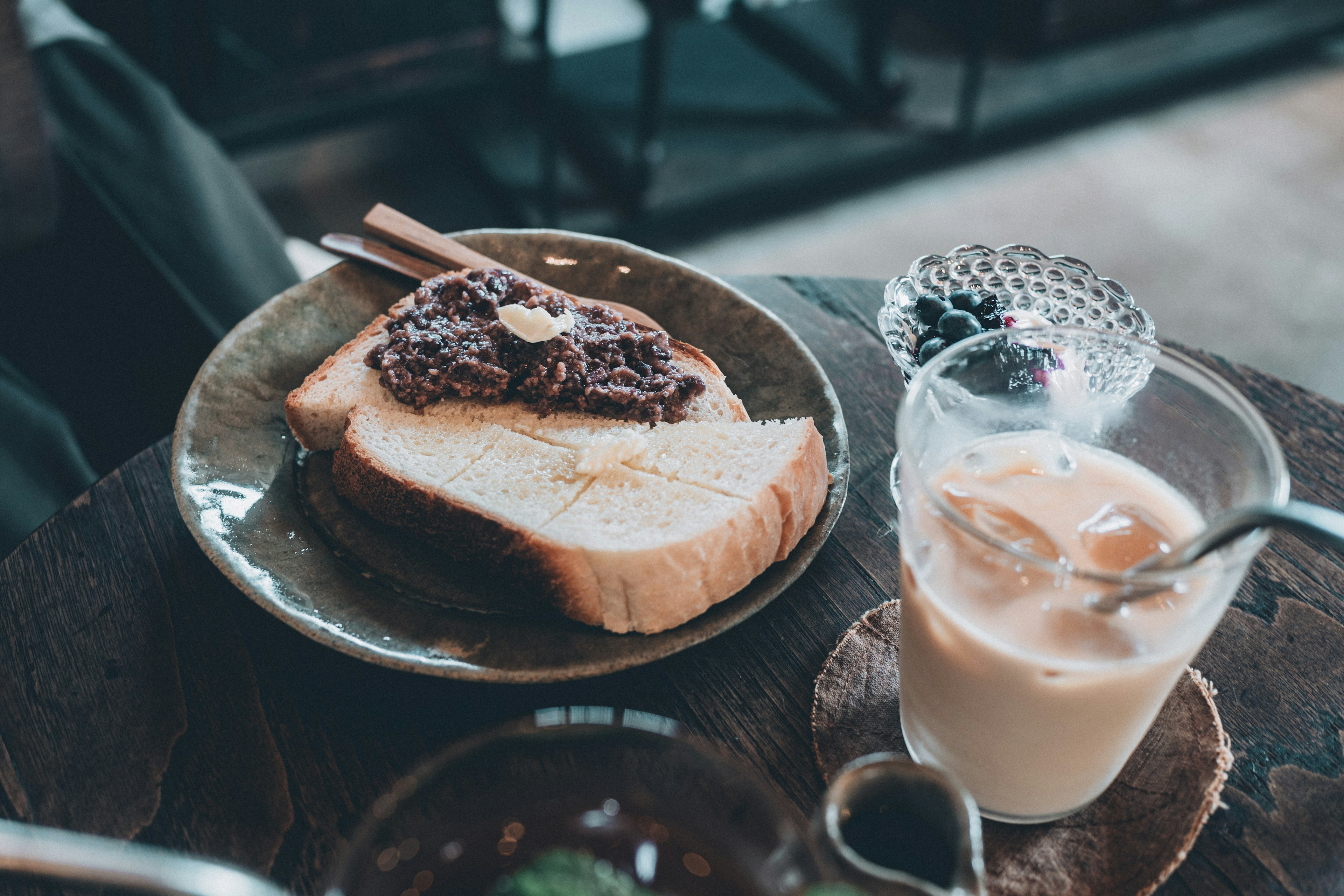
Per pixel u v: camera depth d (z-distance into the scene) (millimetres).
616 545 551
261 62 1324
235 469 601
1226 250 1635
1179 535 494
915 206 1718
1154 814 517
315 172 1701
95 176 891
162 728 538
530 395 629
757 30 1932
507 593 574
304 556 581
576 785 437
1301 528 441
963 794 450
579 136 1674
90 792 522
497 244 683
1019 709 480
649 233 1627
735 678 555
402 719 542
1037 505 502
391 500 588
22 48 793
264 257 1023
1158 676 474
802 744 538
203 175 952
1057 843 511
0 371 833
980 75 1675
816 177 1655
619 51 1821
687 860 433
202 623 567
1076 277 645
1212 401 493
